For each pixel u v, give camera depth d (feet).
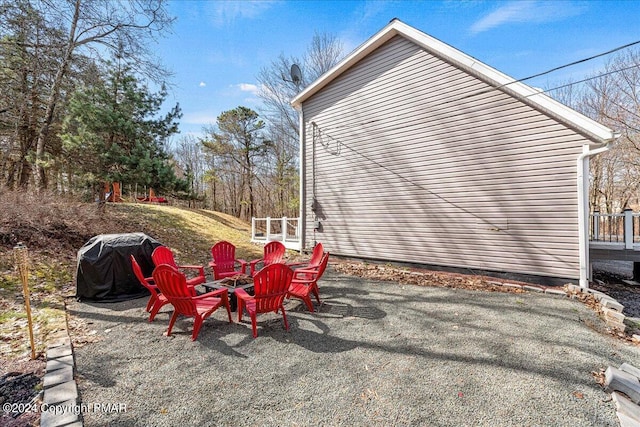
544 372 9.12
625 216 23.70
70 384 8.18
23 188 28.63
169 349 10.64
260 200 86.94
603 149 16.58
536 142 19.36
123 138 33.55
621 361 9.87
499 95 20.61
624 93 45.80
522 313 14.26
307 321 13.28
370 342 11.21
